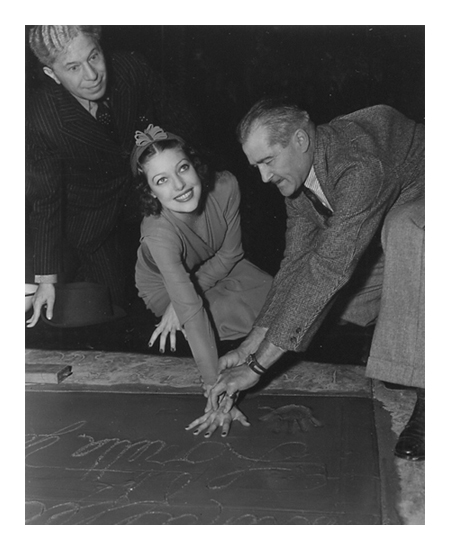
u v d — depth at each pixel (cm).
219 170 335
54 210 357
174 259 310
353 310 331
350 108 326
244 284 346
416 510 225
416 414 255
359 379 321
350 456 257
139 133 312
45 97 344
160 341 360
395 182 262
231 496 235
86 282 368
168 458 260
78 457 263
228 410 281
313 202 286
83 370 342
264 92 333
